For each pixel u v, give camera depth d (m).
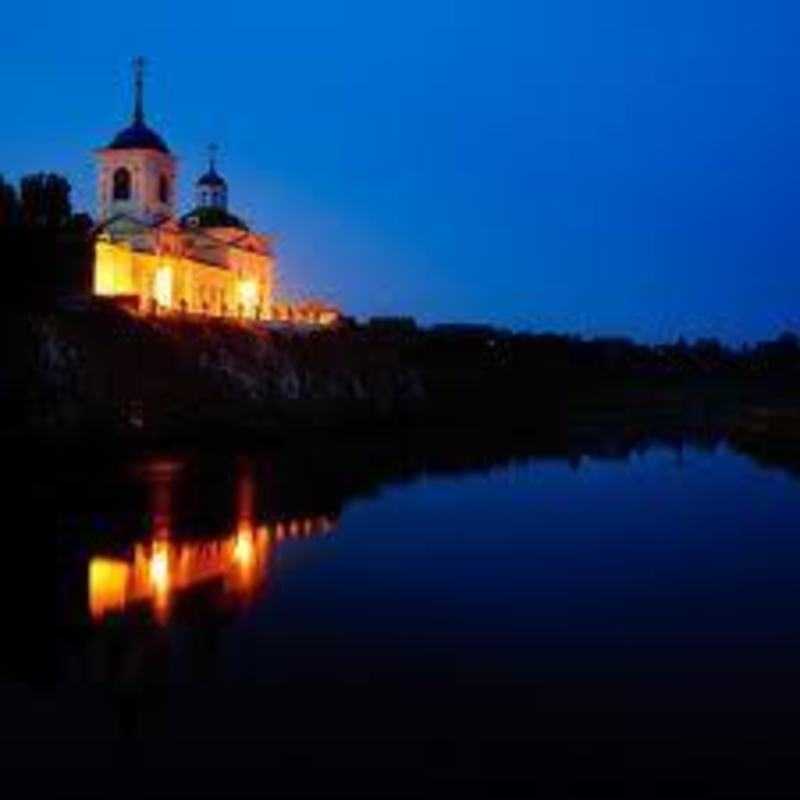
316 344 144.38
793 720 25.30
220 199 159.00
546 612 36.81
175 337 111.75
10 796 20.78
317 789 21.12
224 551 47.88
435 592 40.03
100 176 138.25
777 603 38.50
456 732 24.38
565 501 69.00
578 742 23.73
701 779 21.66
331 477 78.44
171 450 88.62
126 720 25.12
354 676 28.86
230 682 28.22
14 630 33.25
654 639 33.12
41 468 72.44
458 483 78.19
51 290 106.00
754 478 85.00
